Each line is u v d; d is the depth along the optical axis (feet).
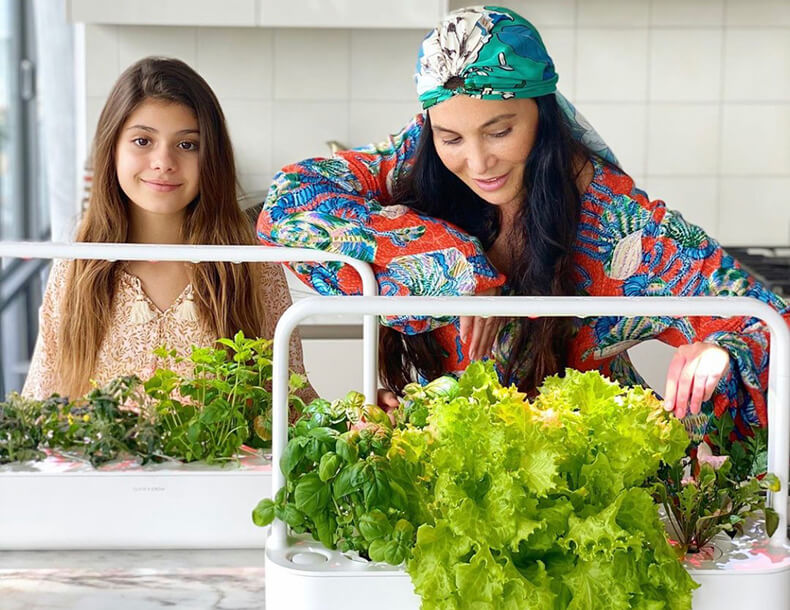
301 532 3.20
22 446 3.78
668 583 2.86
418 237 4.51
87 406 3.93
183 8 8.94
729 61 9.90
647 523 2.89
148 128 5.08
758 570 2.99
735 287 4.65
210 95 5.24
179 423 3.91
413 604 2.94
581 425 3.02
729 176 10.05
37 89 14.49
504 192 4.51
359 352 8.41
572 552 2.90
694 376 4.01
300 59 9.88
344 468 2.98
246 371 3.92
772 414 3.20
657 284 4.76
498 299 3.12
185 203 5.25
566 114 4.66
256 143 9.96
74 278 5.28
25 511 3.58
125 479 3.59
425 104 4.35
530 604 2.77
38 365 5.49
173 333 5.32
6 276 13.06
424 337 4.94
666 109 9.96
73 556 3.60
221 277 5.27
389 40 9.89
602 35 9.86
